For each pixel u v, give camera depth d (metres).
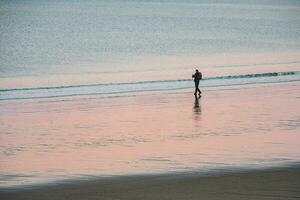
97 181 45.28
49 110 100.06
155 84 145.75
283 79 152.12
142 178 45.94
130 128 79.75
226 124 81.31
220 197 38.31
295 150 60.44
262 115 90.31
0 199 39.31
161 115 92.38
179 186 42.03
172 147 64.31
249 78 156.25
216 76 163.88
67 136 73.88
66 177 48.31
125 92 127.75
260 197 38.22
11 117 92.12
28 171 51.81
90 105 106.06
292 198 38.00
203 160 55.44
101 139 71.19
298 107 99.88
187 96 118.56
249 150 60.84
